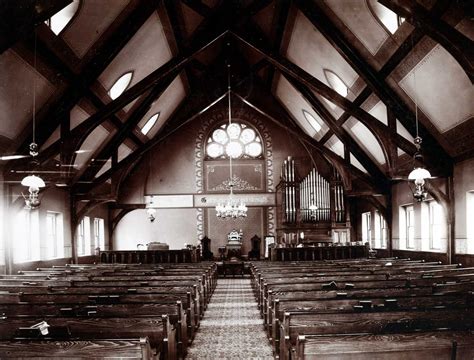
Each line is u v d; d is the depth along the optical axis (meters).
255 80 22.95
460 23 9.11
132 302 7.27
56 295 7.66
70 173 12.58
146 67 15.61
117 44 12.47
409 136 14.20
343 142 17.83
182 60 13.36
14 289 8.59
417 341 3.97
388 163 13.32
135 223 23.98
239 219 24.02
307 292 7.22
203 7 13.76
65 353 3.92
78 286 9.02
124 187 23.34
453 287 7.83
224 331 9.38
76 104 13.25
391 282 8.36
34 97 11.71
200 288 10.50
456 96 11.22
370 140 16.58
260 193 23.69
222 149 24.12
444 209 13.66
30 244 14.72
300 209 22.88
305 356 3.92
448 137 12.90
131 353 3.90
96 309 6.29
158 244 21.48
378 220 20.58
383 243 19.95
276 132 23.98
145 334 5.26
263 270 11.37
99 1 10.91
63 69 11.98
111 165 19.05
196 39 13.50
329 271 10.75
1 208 12.71
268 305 8.49
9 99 10.97
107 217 23.20
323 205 22.81
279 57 13.86
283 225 22.88
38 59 10.73
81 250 19.98
